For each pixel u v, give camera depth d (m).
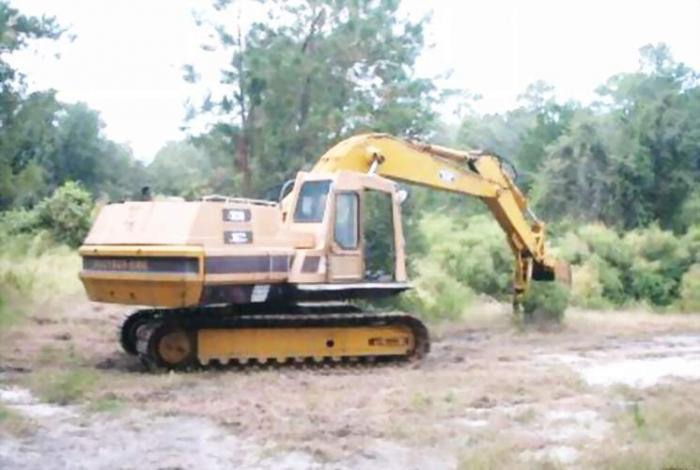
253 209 12.26
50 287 19.61
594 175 35.25
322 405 9.91
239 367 12.32
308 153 19.33
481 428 8.97
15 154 18.78
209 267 11.44
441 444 8.35
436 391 10.80
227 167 20.56
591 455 7.78
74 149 45.47
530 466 7.46
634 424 8.93
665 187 34.84
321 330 12.72
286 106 19.53
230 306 12.53
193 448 8.17
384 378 11.70
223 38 19.88
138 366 12.34
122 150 49.03
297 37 20.12
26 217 28.94
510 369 12.83
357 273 13.10
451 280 22.88
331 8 20.03
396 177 15.39
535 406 10.17
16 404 9.91
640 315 23.41
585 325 19.42
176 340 12.03
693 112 35.88
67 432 8.68
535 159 41.31
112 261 11.95
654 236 29.77
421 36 20.44
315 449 8.11
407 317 13.03
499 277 25.58
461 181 16.56
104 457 7.84
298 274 12.48
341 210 13.01
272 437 8.52
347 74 20.19
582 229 30.55
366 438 8.55
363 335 12.92
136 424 9.02
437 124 20.69
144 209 12.05
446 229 28.02
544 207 35.84
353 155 14.52
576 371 12.75
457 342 16.41
